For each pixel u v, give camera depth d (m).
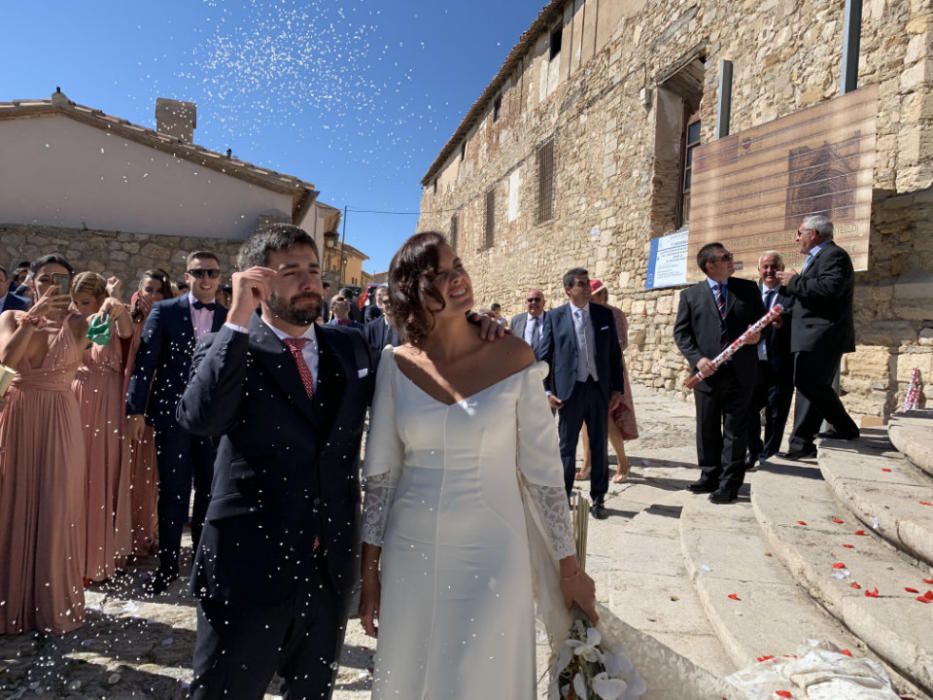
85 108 9.78
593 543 3.72
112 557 3.39
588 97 12.45
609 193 11.46
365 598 1.73
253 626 1.54
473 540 1.55
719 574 2.77
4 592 2.80
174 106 11.18
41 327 2.97
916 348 5.09
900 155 5.34
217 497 1.63
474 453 1.57
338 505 1.68
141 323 3.86
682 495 4.71
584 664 1.66
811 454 4.48
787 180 6.45
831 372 4.09
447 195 25.33
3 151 9.47
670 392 9.09
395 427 1.71
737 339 3.90
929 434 3.38
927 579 2.28
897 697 1.67
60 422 2.91
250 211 10.33
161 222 10.05
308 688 1.64
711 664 2.25
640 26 10.40
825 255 4.02
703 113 8.56
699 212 7.96
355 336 1.82
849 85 5.65
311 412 1.65
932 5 5.11
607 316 4.50
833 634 2.22
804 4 6.63
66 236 9.72
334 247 20.66
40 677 2.46
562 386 4.32
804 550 2.58
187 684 2.43
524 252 16.20
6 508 2.80
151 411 3.39
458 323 1.68
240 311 1.59
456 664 1.49
